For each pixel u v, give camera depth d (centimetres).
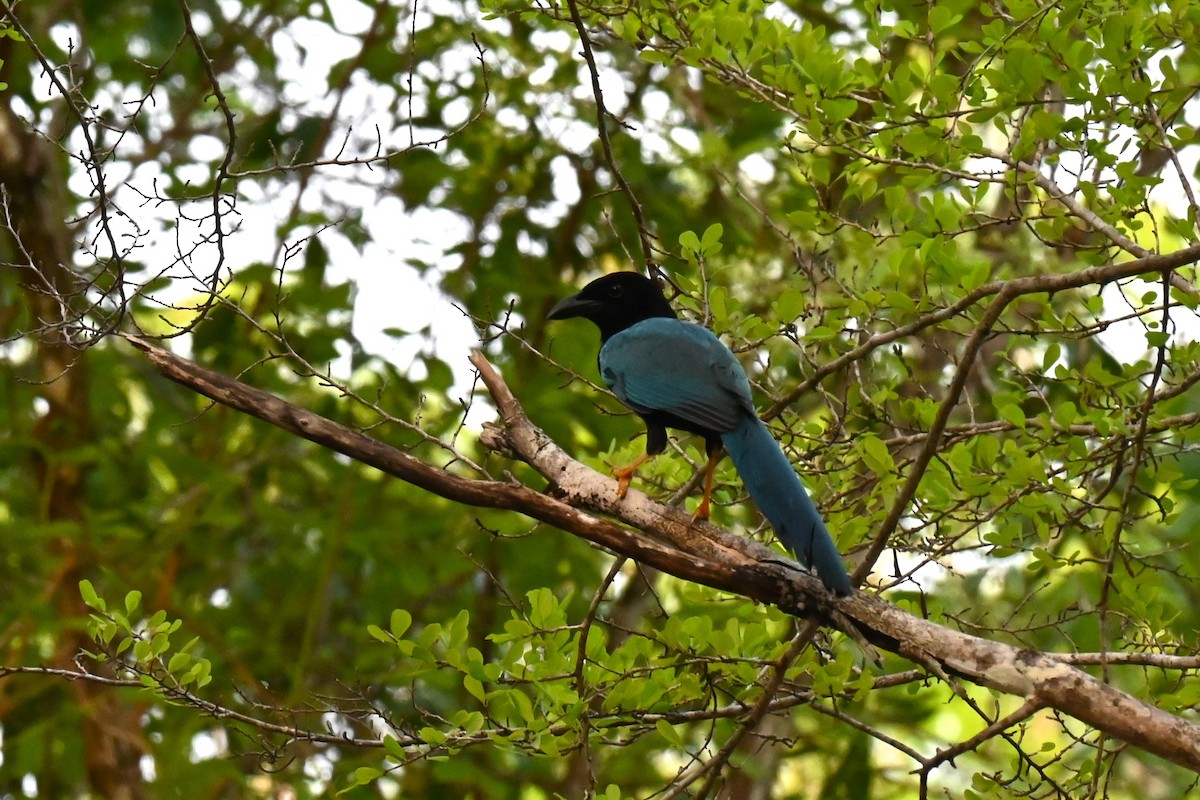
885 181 1526
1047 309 985
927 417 978
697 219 1709
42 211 1648
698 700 1087
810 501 881
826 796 1498
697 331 1054
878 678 970
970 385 1574
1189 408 1282
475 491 879
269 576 1652
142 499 1633
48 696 1681
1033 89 939
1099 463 961
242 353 1608
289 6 1795
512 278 1645
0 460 1673
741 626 929
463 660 873
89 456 1534
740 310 1084
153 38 1705
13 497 1698
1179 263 752
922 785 793
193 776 1402
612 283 1244
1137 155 982
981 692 2047
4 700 1502
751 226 1720
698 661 877
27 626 1467
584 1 1049
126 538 1598
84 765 1667
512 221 1717
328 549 1595
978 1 1384
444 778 1360
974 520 954
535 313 1702
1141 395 995
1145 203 967
